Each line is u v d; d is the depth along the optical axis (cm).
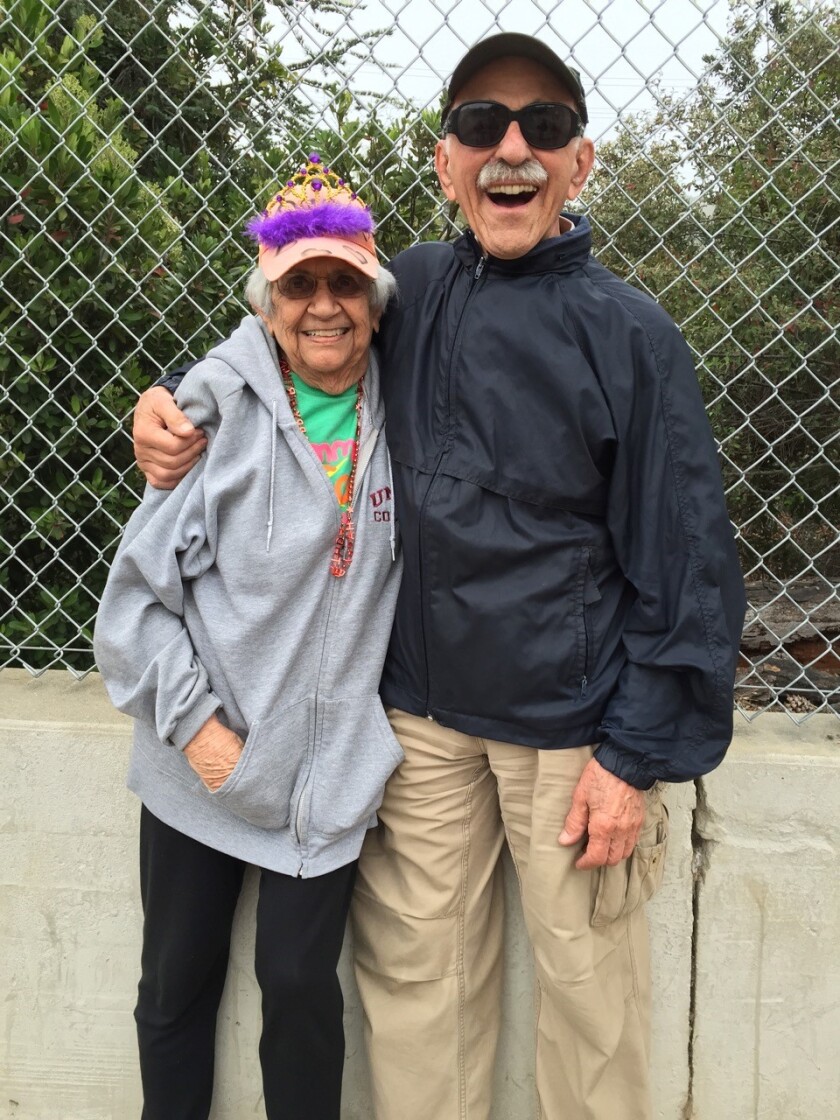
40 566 240
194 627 160
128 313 219
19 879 204
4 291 208
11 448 224
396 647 167
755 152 237
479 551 151
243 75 200
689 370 148
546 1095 177
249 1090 203
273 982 160
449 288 162
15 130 210
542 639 152
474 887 176
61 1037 209
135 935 204
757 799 187
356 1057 200
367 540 159
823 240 270
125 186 216
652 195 194
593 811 151
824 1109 195
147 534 156
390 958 176
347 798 161
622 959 172
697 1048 195
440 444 156
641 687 148
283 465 156
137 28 238
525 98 149
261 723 155
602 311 147
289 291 152
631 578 149
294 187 156
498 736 158
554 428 148
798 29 184
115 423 224
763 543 328
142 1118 187
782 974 191
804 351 282
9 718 201
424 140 224
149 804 167
